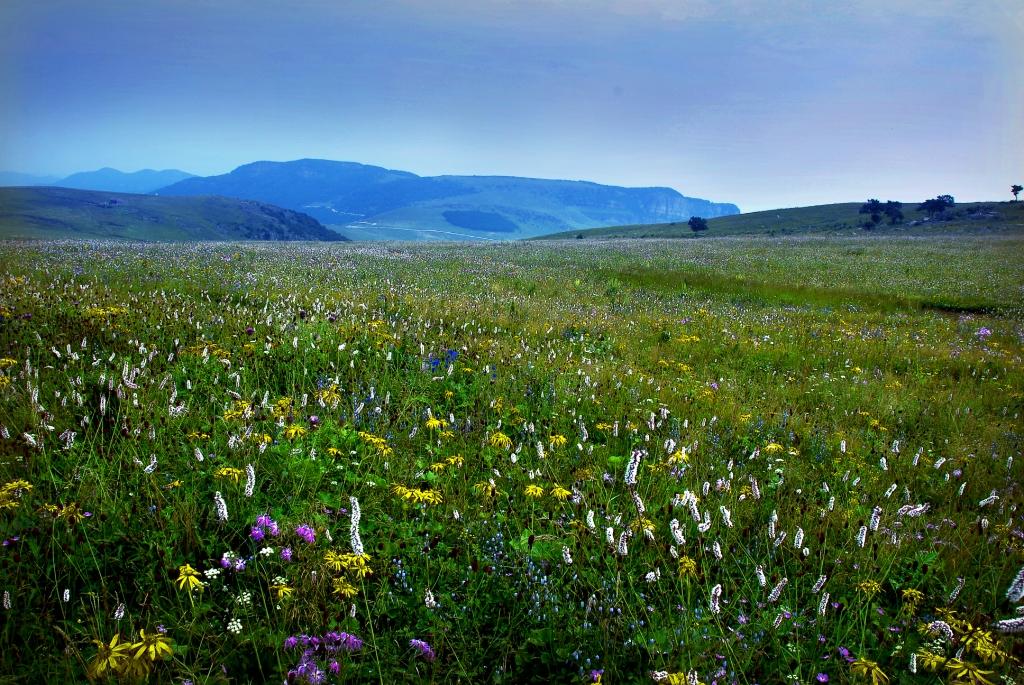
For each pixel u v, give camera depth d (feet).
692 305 58.23
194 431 15.42
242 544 12.32
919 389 31.58
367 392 21.36
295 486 14.07
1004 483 19.20
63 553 11.16
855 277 92.53
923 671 10.70
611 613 11.31
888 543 14.21
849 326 51.11
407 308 37.91
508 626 11.21
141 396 17.21
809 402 28.32
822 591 12.50
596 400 23.06
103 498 12.61
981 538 14.92
